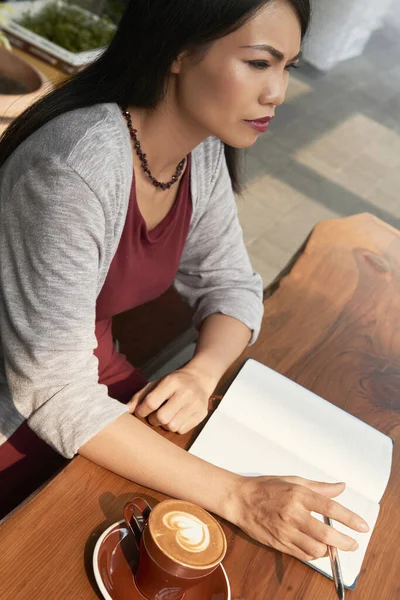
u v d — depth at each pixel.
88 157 1.11
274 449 1.22
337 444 1.29
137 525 0.95
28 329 1.10
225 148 1.51
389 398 1.49
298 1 1.06
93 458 1.09
